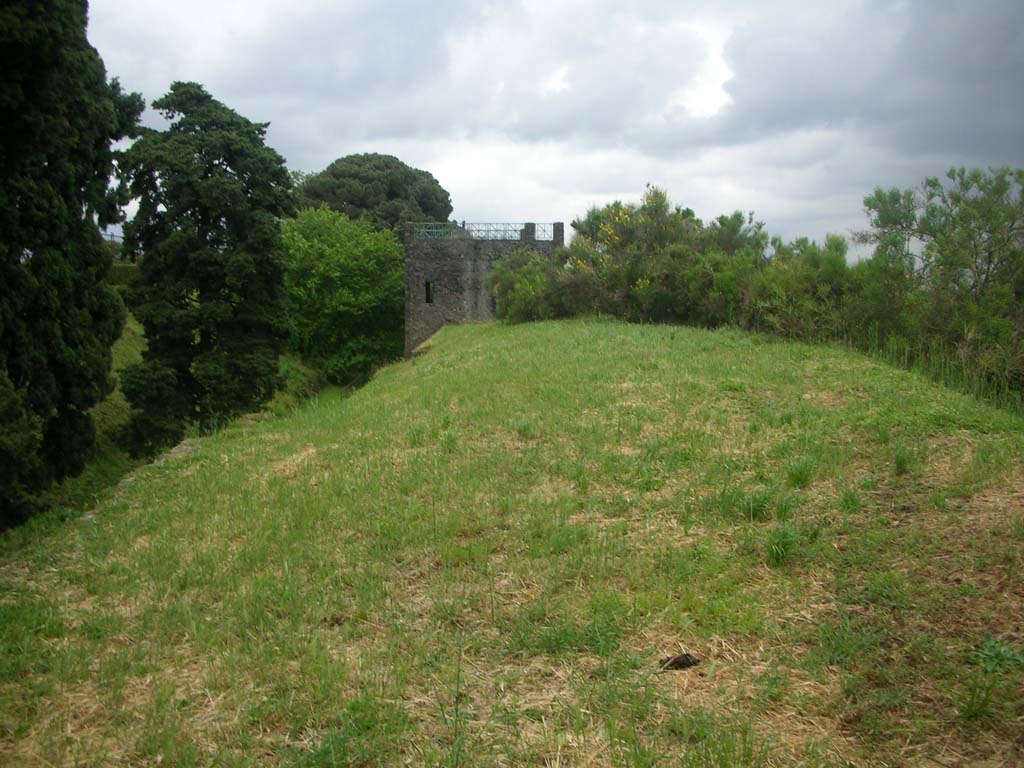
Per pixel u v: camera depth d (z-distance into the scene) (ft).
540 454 29.68
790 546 18.90
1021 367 36.91
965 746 11.80
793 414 32.35
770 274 57.82
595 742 12.60
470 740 12.80
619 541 20.80
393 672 15.16
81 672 16.20
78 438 52.29
